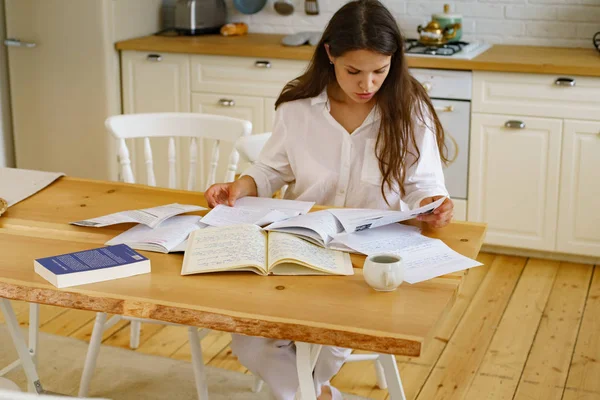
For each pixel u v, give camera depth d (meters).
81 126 4.28
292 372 1.90
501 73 3.56
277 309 1.51
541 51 3.88
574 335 3.04
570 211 3.64
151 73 4.15
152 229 1.91
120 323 3.14
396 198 2.22
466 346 2.95
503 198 3.72
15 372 2.74
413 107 2.14
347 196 2.22
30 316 2.56
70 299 1.58
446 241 1.89
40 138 4.39
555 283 3.53
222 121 2.63
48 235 1.92
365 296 1.58
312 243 1.80
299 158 2.24
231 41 4.18
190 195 2.26
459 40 4.04
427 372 2.77
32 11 4.18
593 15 3.96
